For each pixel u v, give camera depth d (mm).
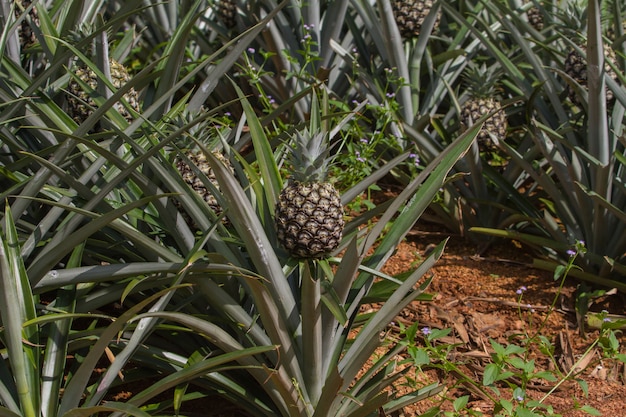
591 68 2428
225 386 1973
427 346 2236
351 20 3348
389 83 3207
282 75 3266
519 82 2852
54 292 2357
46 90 2234
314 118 2143
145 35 3531
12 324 1642
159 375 2061
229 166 2123
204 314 2043
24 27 2516
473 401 2209
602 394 2258
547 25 3289
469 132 1895
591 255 2600
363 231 2039
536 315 2516
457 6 3684
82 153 1977
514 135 3291
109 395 2111
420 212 1906
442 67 3225
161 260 2029
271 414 1954
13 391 1796
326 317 1839
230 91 3459
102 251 2160
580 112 2818
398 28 3160
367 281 1938
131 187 2066
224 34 3342
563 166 2652
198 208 1900
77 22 2346
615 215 2543
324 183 1877
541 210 2996
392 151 3105
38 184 1836
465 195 2871
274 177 1997
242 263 1920
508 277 2680
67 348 1920
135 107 2275
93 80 2211
